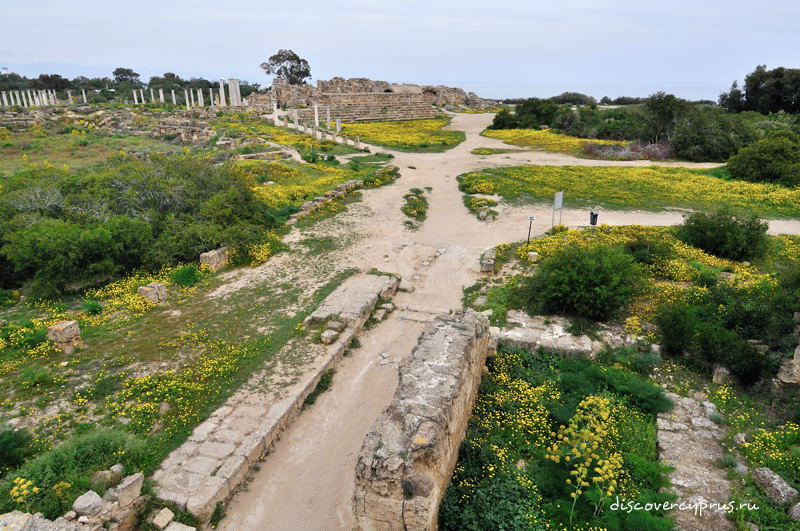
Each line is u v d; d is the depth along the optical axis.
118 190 22.06
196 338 14.38
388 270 19.94
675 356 13.69
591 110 62.91
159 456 9.80
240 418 10.87
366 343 14.66
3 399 11.67
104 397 11.79
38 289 17.42
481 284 18.42
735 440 10.12
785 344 12.69
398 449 7.65
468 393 10.53
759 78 67.94
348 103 76.44
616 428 10.45
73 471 8.73
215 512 8.74
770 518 7.94
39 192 20.81
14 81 113.88
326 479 9.58
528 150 48.91
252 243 20.97
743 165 34.56
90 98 94.69
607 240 21.11
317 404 11.92
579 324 14.87
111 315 16.08
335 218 25.94
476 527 8.12
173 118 63.59
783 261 19.89
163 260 19.45
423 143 51.09
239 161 38.19
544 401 11.41
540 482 9.08
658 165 41.38
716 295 15.25
